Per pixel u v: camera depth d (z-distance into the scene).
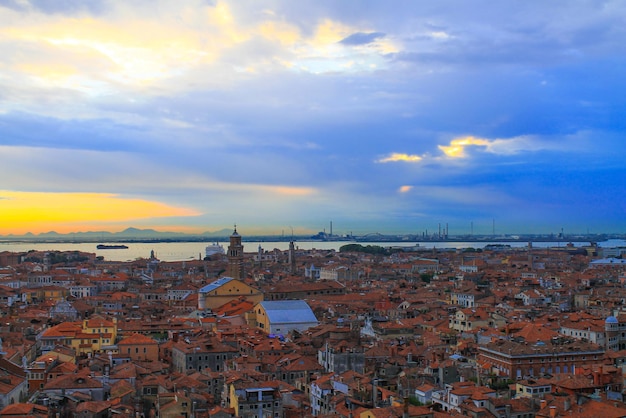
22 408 195.38
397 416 194.25
